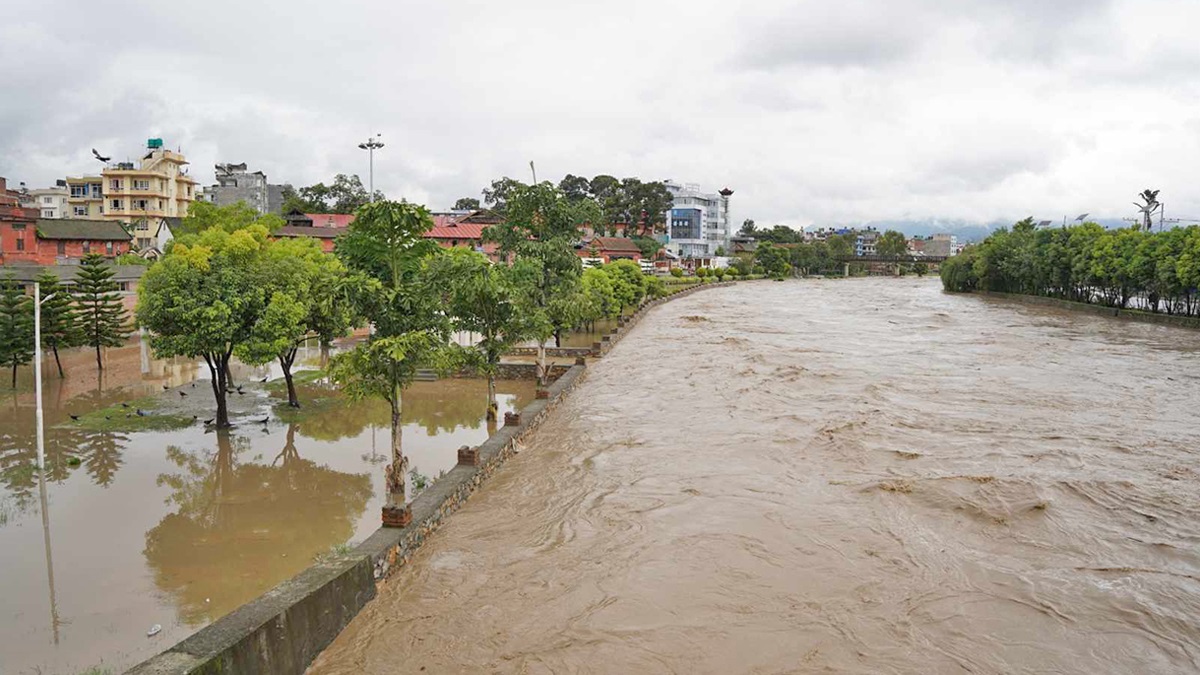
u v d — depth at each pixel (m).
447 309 23.55
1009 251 95.25
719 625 12.74
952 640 12.34
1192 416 27.94
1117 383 34.69
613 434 25.14
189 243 37.00
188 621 13.20
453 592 13.93
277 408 29.39
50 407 29.28
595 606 13.40
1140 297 73.31
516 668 11.53
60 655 11.99
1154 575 14.74
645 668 11.52
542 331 27.61
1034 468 21.22
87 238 58.12
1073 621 12.98
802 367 38.53
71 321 34.84
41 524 17.61
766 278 145.62
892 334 55.12
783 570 14.79
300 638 11.29
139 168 84.88
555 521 17.34
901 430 25.41
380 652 11.94
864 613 13.16
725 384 33.97
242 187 102.19
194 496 19.64
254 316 25.69
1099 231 78.44
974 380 35.19
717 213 166.88
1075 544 16.16
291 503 19.23
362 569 13.33
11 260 51.44
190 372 37.06
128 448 23.75
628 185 139.25
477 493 19.28
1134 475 20.70
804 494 19.06
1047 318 68.38
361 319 16.98
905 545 16.02
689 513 17.77
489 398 26.67
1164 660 11.89
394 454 15.55
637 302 71.12
